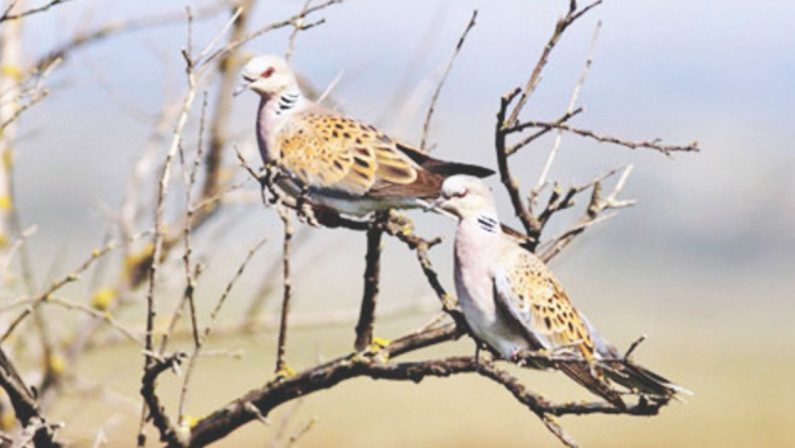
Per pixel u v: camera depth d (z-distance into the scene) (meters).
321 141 11.02
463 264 9.88
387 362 9.84
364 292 9.88
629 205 10.34
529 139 9.55
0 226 13.82
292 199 10.65
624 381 9.41
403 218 10.77
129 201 14.34
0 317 13.73
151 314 9.50
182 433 9.96
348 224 10.86
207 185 13.95
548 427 8.64
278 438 11.46
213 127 13.94
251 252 9.59
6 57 13.66
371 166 10.79
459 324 9.98
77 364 14.41
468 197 9.92
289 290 9.95
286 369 10.05
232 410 9.99
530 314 9.78
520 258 9.89
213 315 9.61
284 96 11.31
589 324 10.28
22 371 14.64
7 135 13.47
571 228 10.23
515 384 8.85
